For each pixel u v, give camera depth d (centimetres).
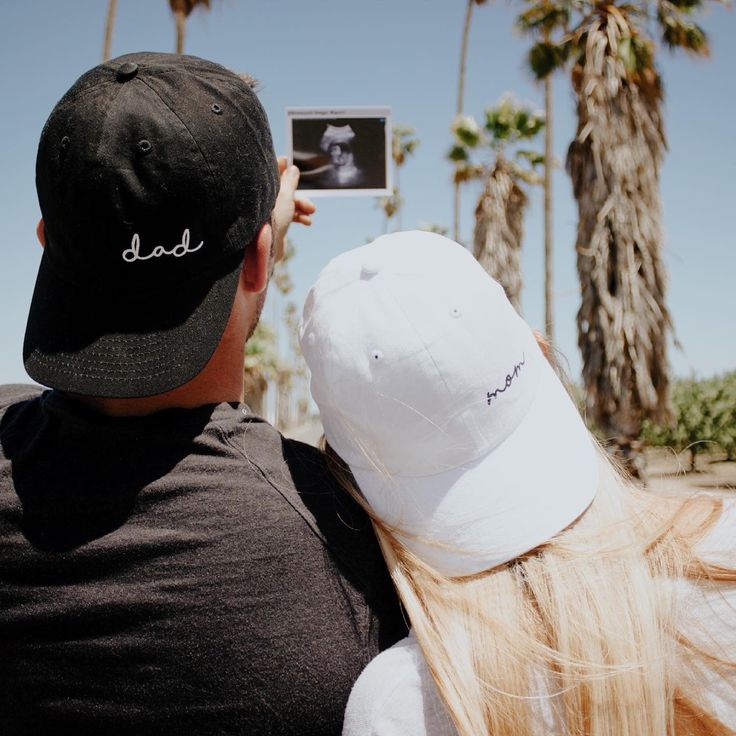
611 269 782
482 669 83
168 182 98
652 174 789
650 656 81
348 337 99
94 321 102
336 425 106
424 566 93
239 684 92
